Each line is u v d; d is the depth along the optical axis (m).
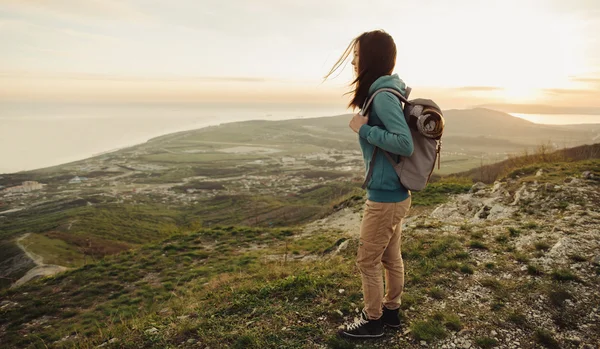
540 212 7.90
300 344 3.08
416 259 5.23
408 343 2.97
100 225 81.94
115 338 3.77
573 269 4.07
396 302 3.08
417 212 12.54
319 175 180.00
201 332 3.44
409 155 2.21
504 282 4.02
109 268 13.19
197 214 102.62
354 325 3.06
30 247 47.88
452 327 3.18
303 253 11.37
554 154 15.79
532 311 3.37
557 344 2.88
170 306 6.14
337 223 15.05
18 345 8.61
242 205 107.06
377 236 2.62
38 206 125.25
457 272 4.43
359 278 4.46
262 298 4.15
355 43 2.50
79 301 10.95
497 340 2.97
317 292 4.07
